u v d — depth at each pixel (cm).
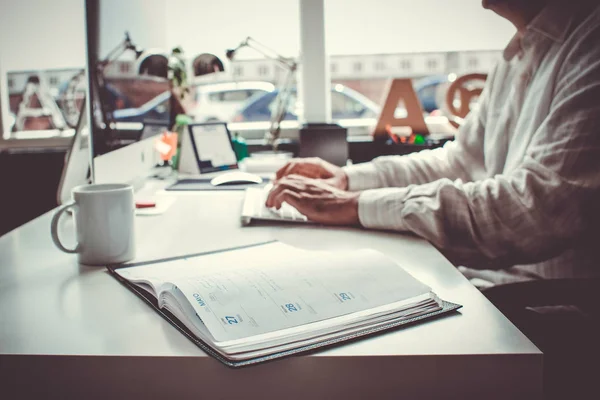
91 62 98
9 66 247
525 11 130
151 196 139
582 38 105
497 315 58
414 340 51
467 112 225
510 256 93
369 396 49
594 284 84
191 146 185
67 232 102
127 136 128
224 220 110
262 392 49
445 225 91
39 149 197
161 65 178
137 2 143
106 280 72
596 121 92
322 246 88
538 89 119
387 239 93
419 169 142
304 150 194
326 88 231
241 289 59
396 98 220
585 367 79
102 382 49
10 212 188
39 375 50
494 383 49
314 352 49
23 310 61
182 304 57
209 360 48
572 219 91
